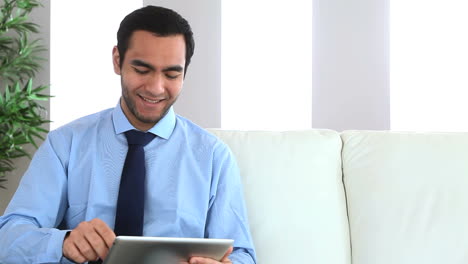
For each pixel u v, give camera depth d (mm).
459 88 4098
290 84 4379
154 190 1854
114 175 1852
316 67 4238
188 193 1866
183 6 4352
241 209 1872
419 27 4117
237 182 1896
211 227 1856
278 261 1895
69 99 4180
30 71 4148
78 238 1593
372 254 1897
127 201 1792
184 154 1894
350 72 4195
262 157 1980
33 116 3982
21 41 4020
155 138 1891
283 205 1934
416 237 1893
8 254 1693
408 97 4152
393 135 2029
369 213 1938
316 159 1989
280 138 2018
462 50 4086
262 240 1909
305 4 4340
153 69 1729
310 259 1896
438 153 1966
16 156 4051
